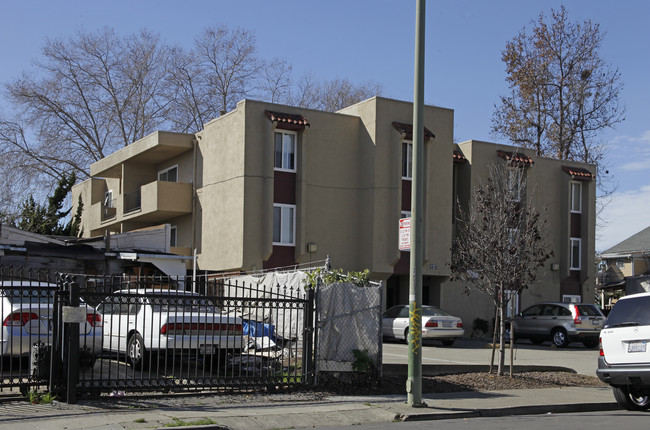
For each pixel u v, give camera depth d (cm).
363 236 2819
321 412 1080
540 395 1338
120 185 3744
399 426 1017
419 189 1158
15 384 1051
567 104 4091
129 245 2552
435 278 3025
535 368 1666
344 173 2842
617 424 1041
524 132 4188
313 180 2778
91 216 3794
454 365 1569
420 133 1160
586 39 4094
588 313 2684
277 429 988
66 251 2228
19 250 2145
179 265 2431
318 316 1267
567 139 4069
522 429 984
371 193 2791
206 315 1190
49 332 1102
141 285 2194
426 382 1400
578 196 3534
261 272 2547
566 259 3428
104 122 4397
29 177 4159
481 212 1538
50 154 4266
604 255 5059
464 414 1134
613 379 1160
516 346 2739
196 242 3005
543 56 4116
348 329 1290
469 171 3162
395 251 2773
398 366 1402
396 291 3133
